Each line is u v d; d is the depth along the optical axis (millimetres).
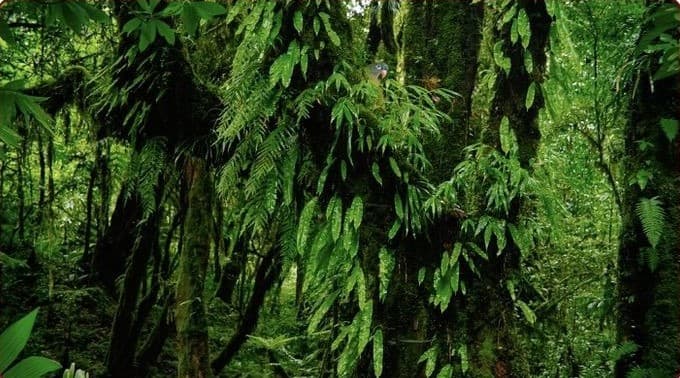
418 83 2988
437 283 2371
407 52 3078
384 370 2436
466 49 2963
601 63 3420
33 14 1861
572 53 2428
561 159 3430
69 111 3664
